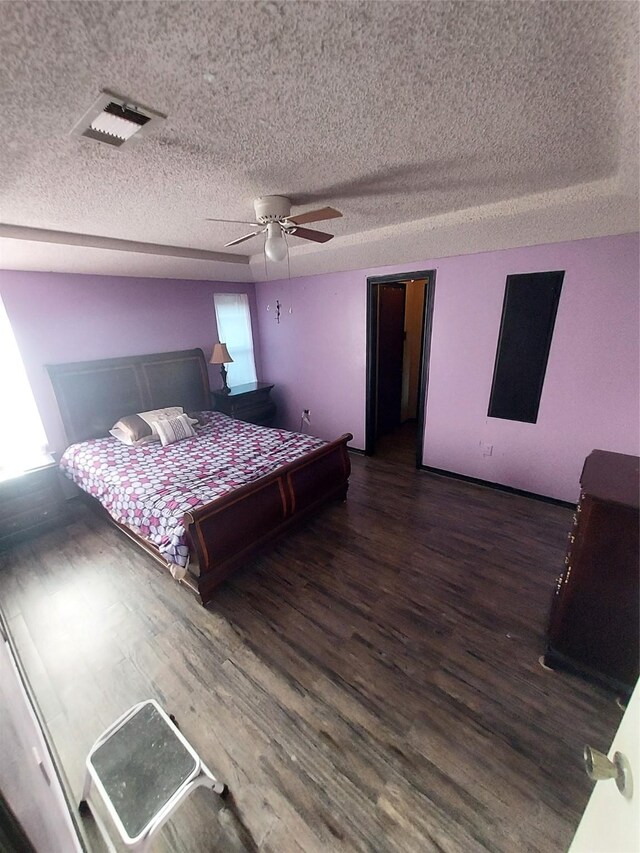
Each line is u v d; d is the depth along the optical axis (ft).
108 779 3.89
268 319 16.42
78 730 5.05
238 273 13.60
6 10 2.22
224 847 3.91
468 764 4.55
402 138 4.41
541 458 10.73
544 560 8.30
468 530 9.53
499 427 11.30
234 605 7.18
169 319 13.53
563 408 10.02
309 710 5.23
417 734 4.89
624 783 2.11
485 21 2.61
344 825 4.04
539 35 2.73
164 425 11.37
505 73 3.21
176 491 7.90
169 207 6.70
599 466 5.51
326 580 7.80
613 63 3.05
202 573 6.95
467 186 6.14
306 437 11.44
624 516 4.64
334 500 10.94
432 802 4.20
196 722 5.11
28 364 10.34
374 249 10.14
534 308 9.82
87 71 2.92
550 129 4.25
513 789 4.30
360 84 3.31
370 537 9.31
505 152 4.86
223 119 3.82
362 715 5.14
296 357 16.07
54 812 3.11
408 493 11.66
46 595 7.62
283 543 9.11
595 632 5.22
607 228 7.91
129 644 6.38
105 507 8.90
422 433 13.14
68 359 11.15
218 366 15.48
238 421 13.43
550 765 4.51
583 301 9.09
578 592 5.17
